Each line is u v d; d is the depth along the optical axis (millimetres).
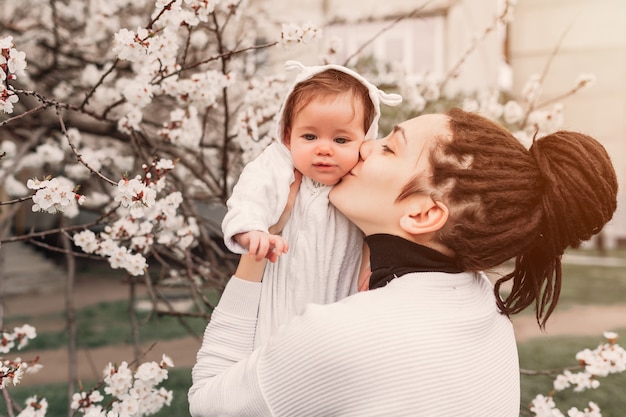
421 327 958
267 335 1118
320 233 1136
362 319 949
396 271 1071
